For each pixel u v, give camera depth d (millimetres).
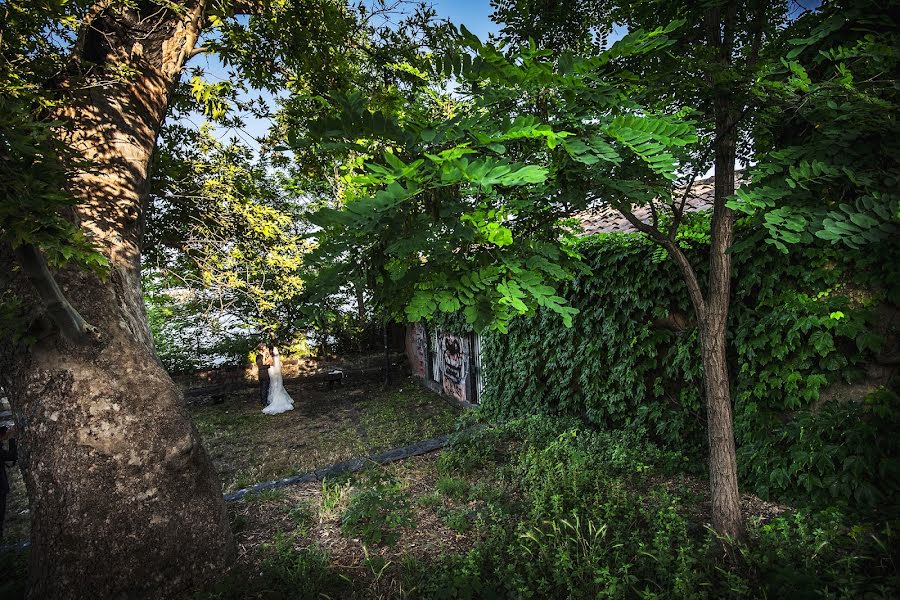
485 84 1736
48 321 2936
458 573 2902
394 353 13094
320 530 3738
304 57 5051
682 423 4559
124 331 3346
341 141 1420
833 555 2723
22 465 3129
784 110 2295
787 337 3559
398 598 2844
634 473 4262
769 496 3645
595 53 2664
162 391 3385
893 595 2279
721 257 2971
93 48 3625
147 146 3822
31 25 2504
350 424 8555
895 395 3178
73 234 1677
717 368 3012
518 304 1344
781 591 2428
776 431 3686
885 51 1937
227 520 3551
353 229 1308
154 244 6219
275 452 7211
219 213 5918
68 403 3039
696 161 2725
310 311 1637
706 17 2709
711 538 3018
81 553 2982
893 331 3254
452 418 8430
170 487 3229
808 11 2676
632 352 5102
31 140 1603
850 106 2082
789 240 2033
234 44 4570
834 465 3301
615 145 1746
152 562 3092
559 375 6242
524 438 5523
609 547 3049
